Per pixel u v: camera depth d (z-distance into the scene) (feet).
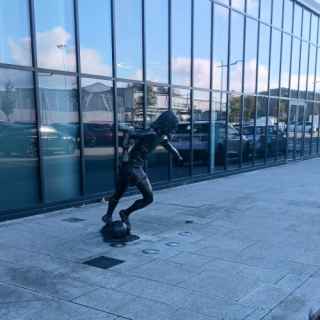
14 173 24.64
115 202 21.03
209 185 37.73
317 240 21.09
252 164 48.88
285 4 53.21
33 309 13.33
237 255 18.66
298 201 30.81
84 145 28.55
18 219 24.50
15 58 24.41
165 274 16.33
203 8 38.91
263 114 50.57
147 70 33.37
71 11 27.37
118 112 30.94
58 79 26.73
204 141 40.32
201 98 39.52
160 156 35.06
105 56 29.84
